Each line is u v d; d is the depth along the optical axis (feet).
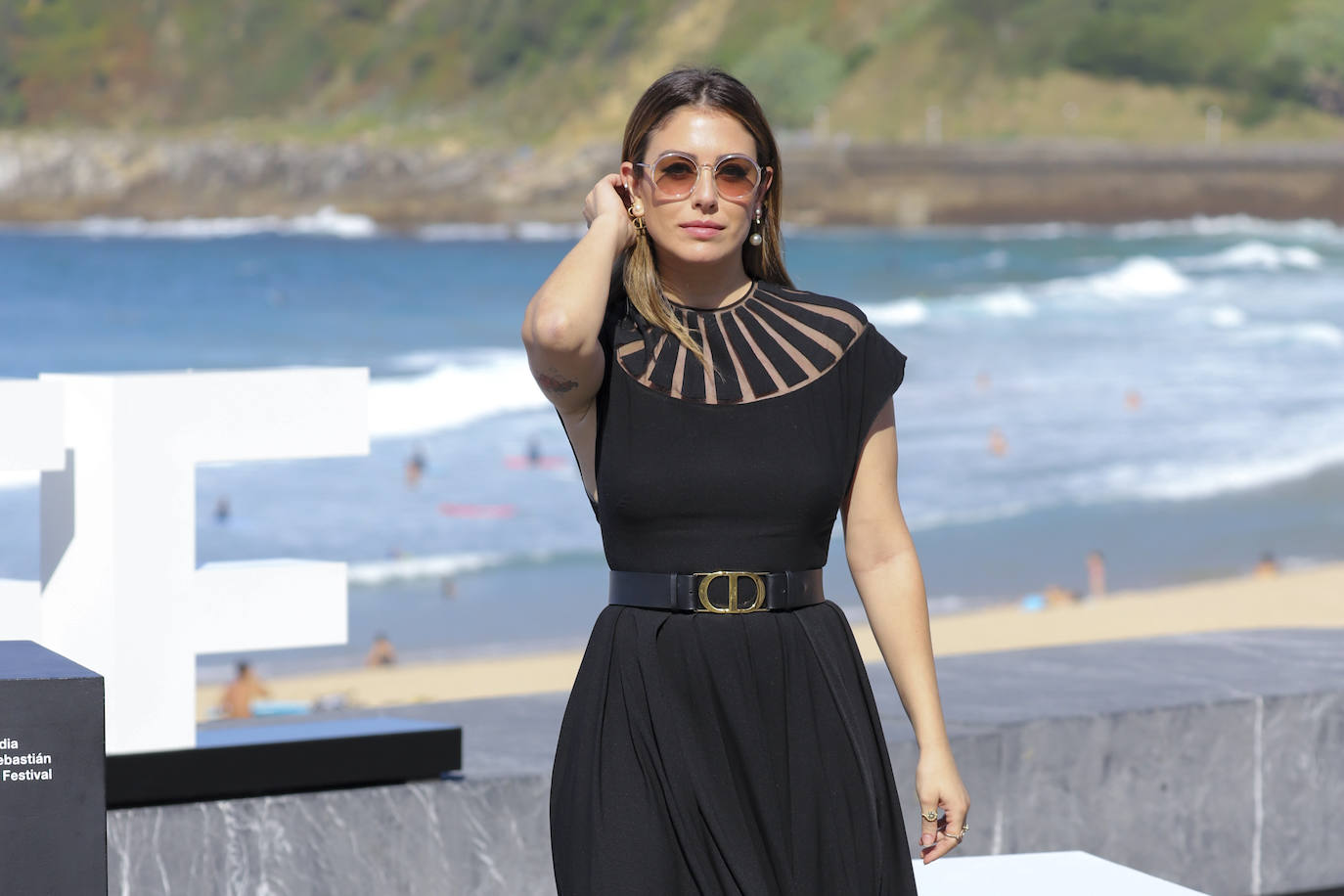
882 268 255.29
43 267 232.32
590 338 9.19
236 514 97.30
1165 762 17.39
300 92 390.01
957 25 402.31
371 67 397.19
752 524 9.42
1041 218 365.40
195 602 15.11
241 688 66.69
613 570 9.75
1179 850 17.46
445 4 402.31
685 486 9.36
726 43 404.36
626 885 8.94
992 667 20.56
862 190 367.04
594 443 9.70
